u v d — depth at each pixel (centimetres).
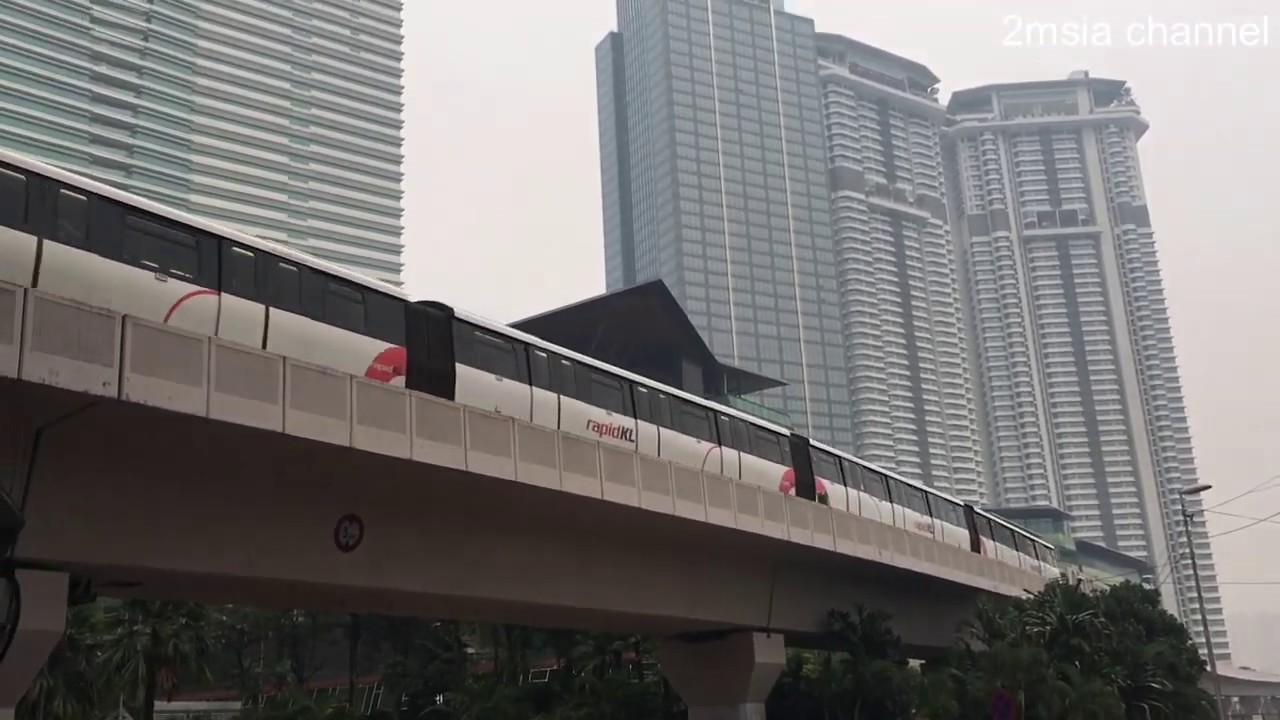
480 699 5256
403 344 2459
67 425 1645
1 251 1723
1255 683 11150
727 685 3409
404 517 2269
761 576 3469
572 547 2720
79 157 13350
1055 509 12588
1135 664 4325
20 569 1634
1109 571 13912
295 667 6769
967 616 4641
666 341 8012
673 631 3397
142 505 1788
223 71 15475
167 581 1938
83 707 3744
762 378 8794
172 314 1988
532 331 8081
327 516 2103
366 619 6538
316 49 16712
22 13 13162
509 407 2686
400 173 17212
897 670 4003
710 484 2858
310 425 1819
